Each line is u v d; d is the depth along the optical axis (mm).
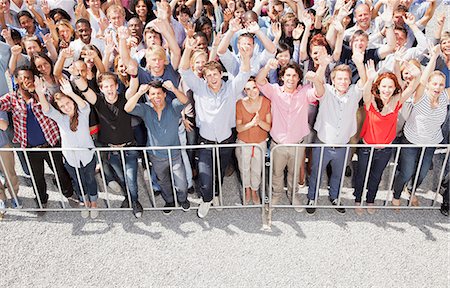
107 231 5621
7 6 7559
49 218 5836
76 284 4953
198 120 5336
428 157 5504
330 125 5141
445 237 5414
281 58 5641
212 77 4891
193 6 8406
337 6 6938
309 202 5797
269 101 5293
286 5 7668
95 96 5066
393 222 5641
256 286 4863
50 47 6492
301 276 4961
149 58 5176
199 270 5070
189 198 6121
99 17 7570
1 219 5809
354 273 4984
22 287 4938
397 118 5348
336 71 4887
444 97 5188
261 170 5645
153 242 5449
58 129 5461
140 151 6289
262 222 5676
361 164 5438
